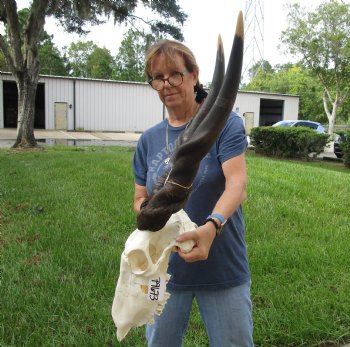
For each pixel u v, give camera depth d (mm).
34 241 5328
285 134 19812
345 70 34188
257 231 5617
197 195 1996
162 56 1970
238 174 1889
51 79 32875
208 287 2088
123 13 18188
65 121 33656
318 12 33500
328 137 19719
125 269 1701
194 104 2123
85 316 3568
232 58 1374
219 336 2111
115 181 8852
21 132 17391
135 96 35250
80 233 5523
